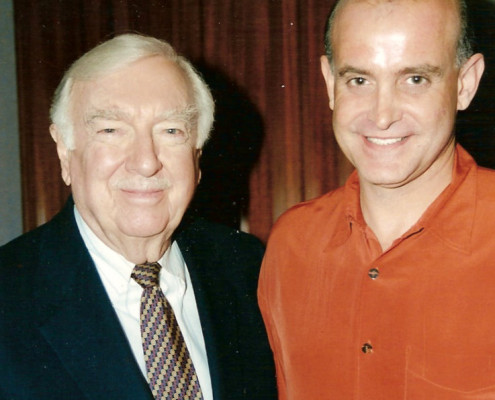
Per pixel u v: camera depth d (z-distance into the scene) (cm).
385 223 165
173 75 173
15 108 351
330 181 346
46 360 159
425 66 145
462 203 159
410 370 156
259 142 347
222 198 348
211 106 186
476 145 337
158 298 175
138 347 171
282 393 185
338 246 171
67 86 173
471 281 154
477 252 154
